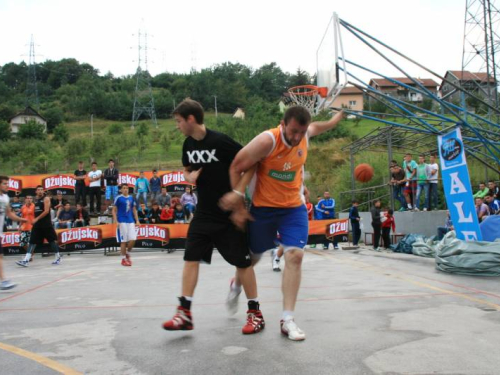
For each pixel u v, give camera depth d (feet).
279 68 413.18
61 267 31.50
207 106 345.92
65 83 414.62
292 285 11.08
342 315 13.07
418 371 8.20
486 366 8.43
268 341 10.40
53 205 55.16
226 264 29.07
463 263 22.47
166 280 22.54
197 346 10.14
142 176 56.80
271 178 11.16
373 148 64.80
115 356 9.61
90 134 237.66
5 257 40.93
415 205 45.96
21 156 150.00
